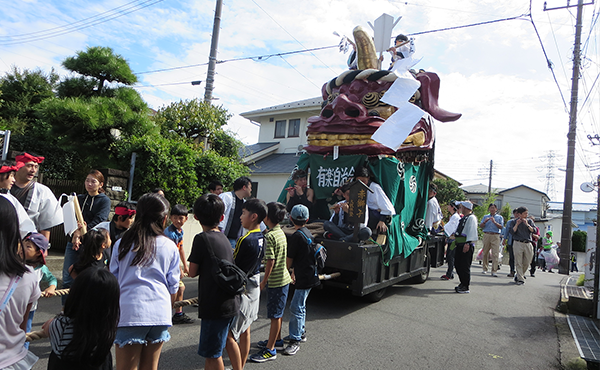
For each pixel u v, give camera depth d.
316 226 5.95
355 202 5.16
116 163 8.91
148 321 2.37
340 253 5.12
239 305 2.94
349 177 5.92
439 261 8.51
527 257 8.60
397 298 6.56
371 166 5.81
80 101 8.30
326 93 7.02
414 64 5.70
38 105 9.66
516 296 7.21
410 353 4.16
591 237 8.31
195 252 2.84
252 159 18.62
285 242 3.88
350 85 6.44
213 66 12.18
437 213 7.86
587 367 3.95
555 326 5.40
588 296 7.03
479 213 26.72
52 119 8.38
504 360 4.14
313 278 4.07
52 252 7.52
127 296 2.39
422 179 6.89
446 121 6.34
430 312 5.79
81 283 2.03
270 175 17.31
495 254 9.73
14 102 11.66
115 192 7.32
